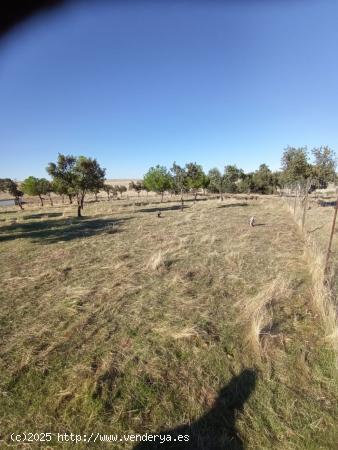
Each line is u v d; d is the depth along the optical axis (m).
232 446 2.44
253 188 52.09
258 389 3.02
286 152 19.69
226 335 4.05
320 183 18.94
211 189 54.34
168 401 2.91
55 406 2.86
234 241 9.71
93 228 13.83
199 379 3.20
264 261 7.36
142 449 2.42
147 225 13.95
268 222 13.79
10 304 5.24
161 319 4.56
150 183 33.38
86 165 19.14
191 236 10.76
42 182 41.09
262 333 3.92
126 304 5.13
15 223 17.44
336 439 2.46
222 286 5.86
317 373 3.23
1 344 3.97
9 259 8.52
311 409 2.76
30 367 3.45
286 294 5.19
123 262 7.55
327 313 4.36
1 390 3.08
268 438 2.49
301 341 3.84
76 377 3.23
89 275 6.72
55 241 10.93
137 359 3.58
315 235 10.08
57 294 5.64
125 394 3.01
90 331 4.24
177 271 6.81
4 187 36.47
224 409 2.80
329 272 5.88
